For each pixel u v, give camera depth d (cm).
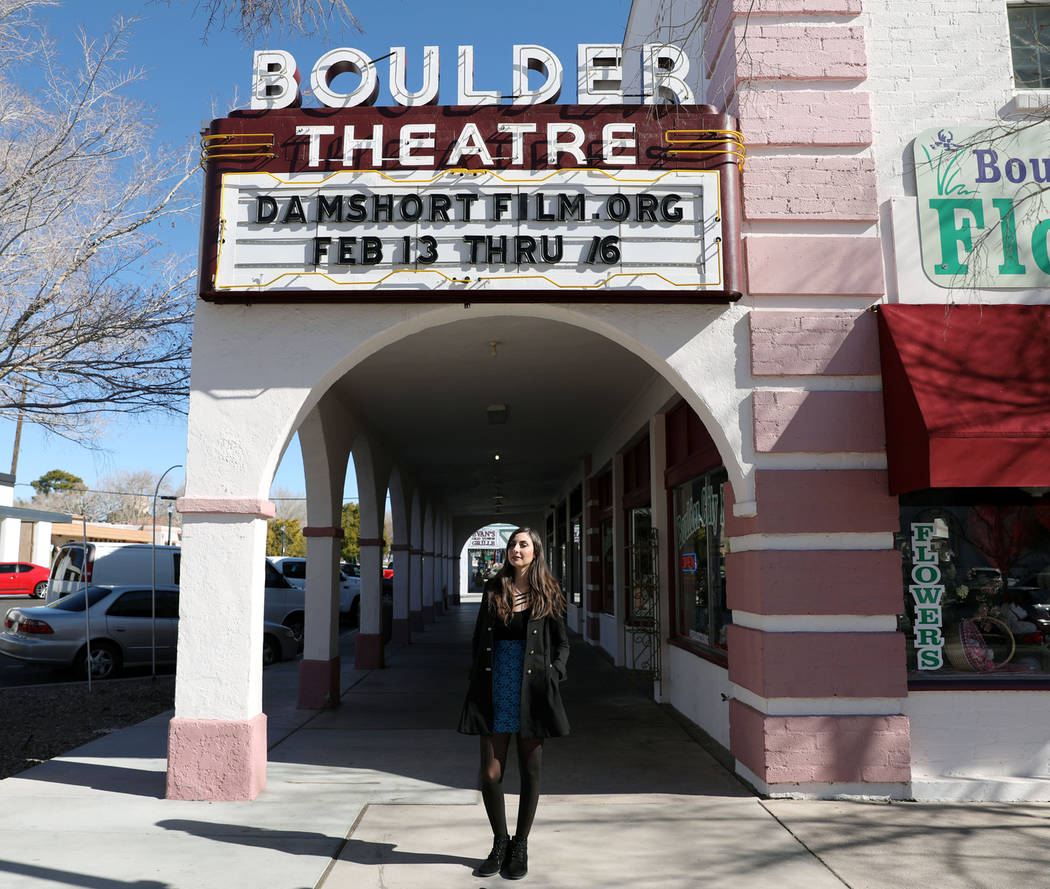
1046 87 694
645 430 1161
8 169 763
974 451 546
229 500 609
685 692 923
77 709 996
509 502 3000
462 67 655
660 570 1027
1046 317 627
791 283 640
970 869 457
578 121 644
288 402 627
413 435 1477
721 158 642
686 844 496
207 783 588
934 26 682
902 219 655
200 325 633
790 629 605
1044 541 640
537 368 1006
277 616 1891
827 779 586
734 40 674
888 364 615
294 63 659
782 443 619
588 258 627
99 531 4766
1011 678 621
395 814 557
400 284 623
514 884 436
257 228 630
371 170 636
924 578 634
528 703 443
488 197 634
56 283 769
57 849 486
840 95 662
